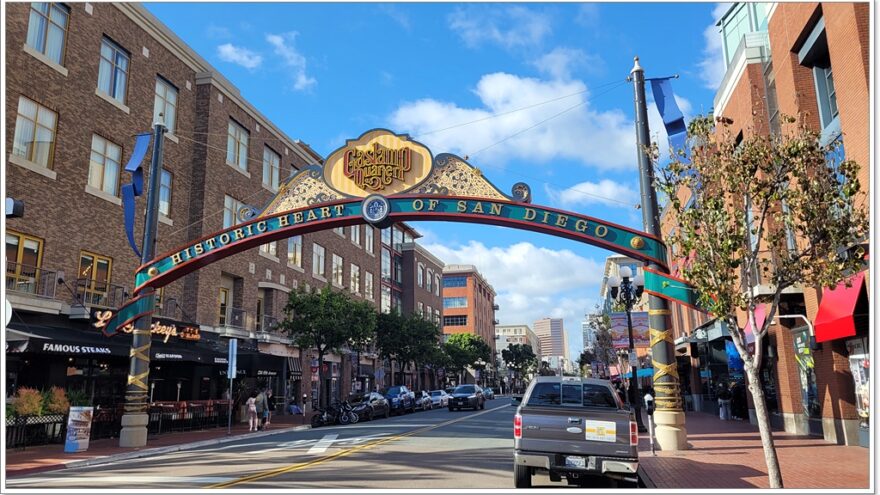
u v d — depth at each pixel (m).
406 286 65.44
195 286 29.75
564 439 9.57
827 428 15.85
